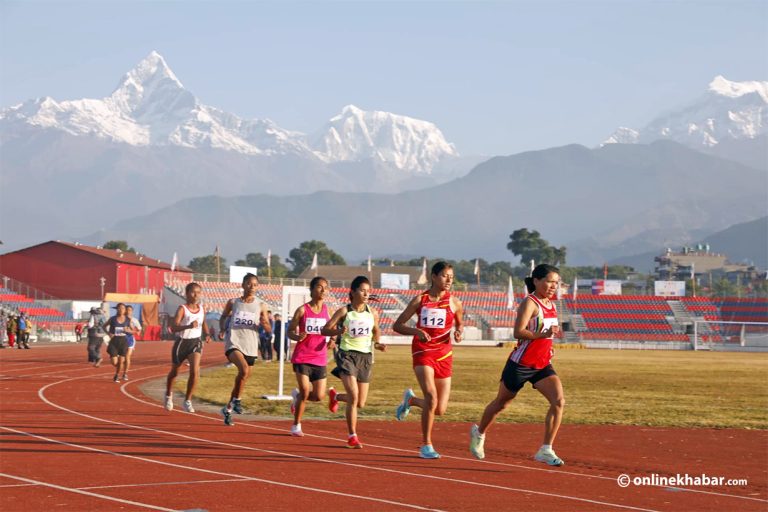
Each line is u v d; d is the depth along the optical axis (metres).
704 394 46.91
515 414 33.34
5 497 15.45
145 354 84.25
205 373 57.69
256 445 22.47
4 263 175.62
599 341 180.12
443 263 20.81
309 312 24.33
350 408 22.28
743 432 29.06
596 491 17.23
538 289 19.58
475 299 192.62
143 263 187.62
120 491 16.09
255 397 38.19
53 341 125.56
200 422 27.75
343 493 16.27
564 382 56.34
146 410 31.14
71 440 22.73
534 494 16.64
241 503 15.23
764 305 196.00
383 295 188.50
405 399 21.78
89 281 174.38
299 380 24.25
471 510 15.08
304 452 21.42
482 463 20.48
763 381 60.38
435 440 24.91
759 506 16.30
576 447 24.36
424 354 20.89
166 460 19.72
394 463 20.02
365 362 22.53
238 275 97.94
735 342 184.75
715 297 199.38
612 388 50.84
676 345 179.25
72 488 16.33
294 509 14.85
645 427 29.94
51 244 175.00
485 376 60.91
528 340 19.61
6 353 81.25
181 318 30.08
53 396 36.47
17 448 21.19
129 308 46.41
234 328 27.12
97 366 58.59
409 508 15.11
